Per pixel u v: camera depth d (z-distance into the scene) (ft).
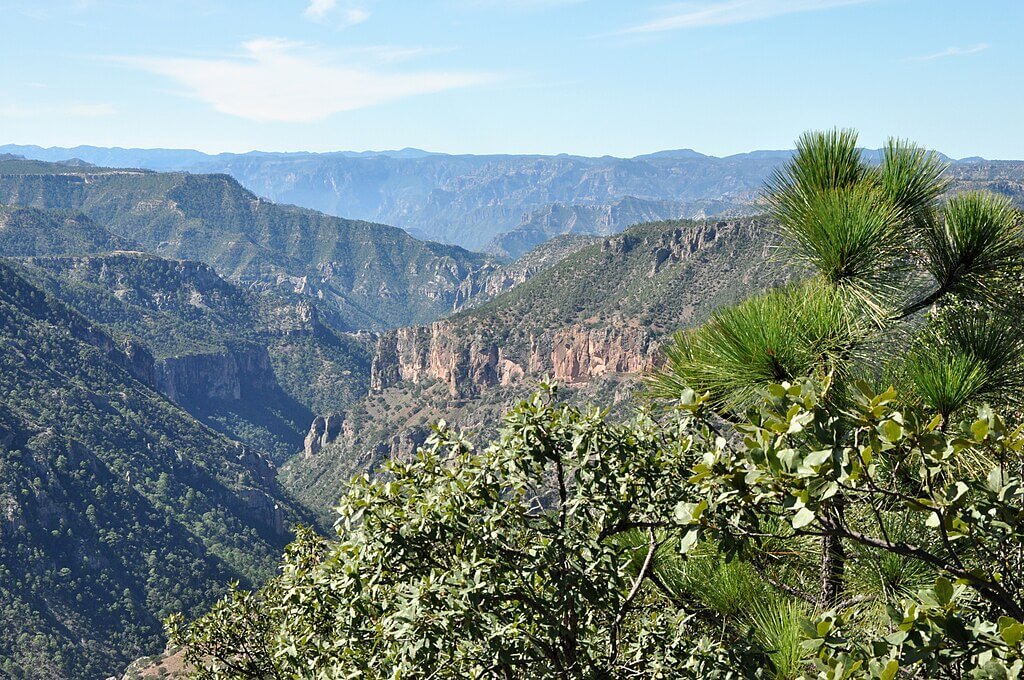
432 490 22.18
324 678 25.05
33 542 417.08
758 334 19.51
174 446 620.08
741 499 14.83
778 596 21.16
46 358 652.48
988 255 20.30
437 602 20.42
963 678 12.91
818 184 21.59
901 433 12.85
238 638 48.34
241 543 524.11
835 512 14.64
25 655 352.90
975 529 13.35
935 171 21.06
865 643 17.02
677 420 22.34
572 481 23.34
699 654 20.12
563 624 21.33
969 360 18.72
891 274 21.08
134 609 415.03
